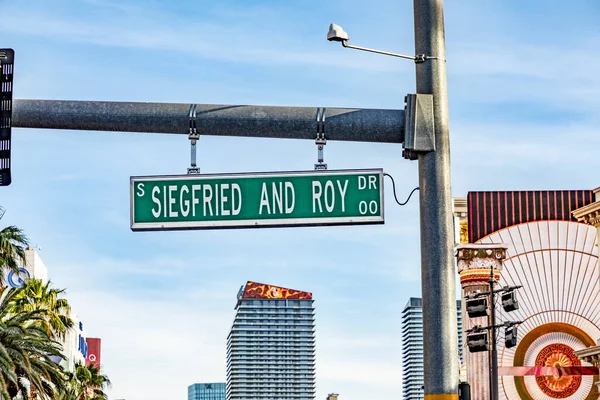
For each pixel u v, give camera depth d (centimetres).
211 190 1153
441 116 1145
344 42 1146
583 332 7112
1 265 6172
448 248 1125
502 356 7150
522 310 7175
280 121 1151
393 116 1151
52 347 6738
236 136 1169
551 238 7262
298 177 1149
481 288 6912
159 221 1151
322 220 1140
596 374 6975
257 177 1152
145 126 1166
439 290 1113
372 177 1145
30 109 1166
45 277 12469
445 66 1166
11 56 1166
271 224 1144
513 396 7062
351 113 1151
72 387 10869
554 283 7219
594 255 7175
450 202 1137
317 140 1151
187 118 1159
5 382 6003
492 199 7331
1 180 1161
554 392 7119
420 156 1148
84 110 1167
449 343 1102
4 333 6150
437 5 1169
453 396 1091
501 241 7269
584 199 7275
